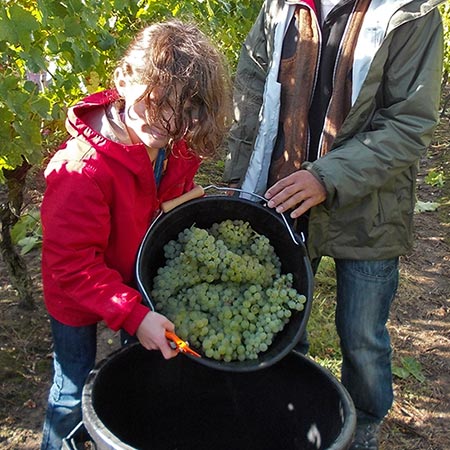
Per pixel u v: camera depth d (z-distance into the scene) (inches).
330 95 89.1
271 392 83.1
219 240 81.4
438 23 83.7
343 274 93.7
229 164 101.7
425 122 83.9
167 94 69.1
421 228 193.2
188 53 70.4
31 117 102.9
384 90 86.1
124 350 75.7
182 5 140.3
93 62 99.7
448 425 116.4
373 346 94.2
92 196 73.2
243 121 99.2
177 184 85.7
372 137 83.9
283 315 78.8
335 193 83.7
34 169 146.0
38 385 112.7
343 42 86.4
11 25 82.4
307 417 79.4
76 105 76.4
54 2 92.4
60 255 73.5
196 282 80.9
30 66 86.2
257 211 84.0
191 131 72.4
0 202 139.7
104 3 106.9
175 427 86.8
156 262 83.0
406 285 158.9
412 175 90.0
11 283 135.7
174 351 71.7
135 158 74.9
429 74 83.2
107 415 74.5
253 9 178.1
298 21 89.7
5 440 102.1
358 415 99.5
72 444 68.2
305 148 91.8
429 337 140.6
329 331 135.3
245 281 81.7
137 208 79.4
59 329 83.8
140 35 73.5
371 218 88.7
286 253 84.1
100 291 73.4
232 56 178.5
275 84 91.8
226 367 72.4
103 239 75.8
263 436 85.7
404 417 117.1
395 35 82.9
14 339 121.0
